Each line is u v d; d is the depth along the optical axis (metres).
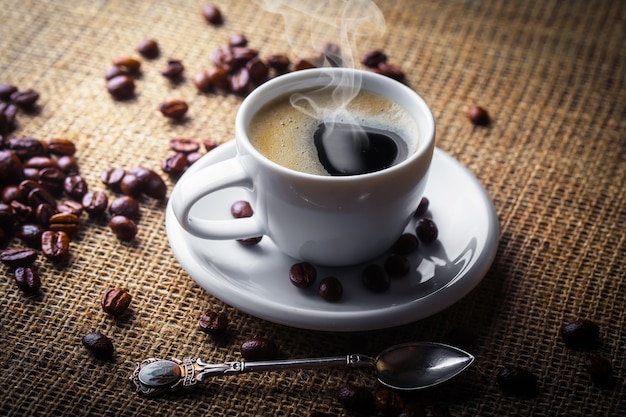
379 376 0.36
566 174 0.46
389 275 0.38
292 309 0.36
